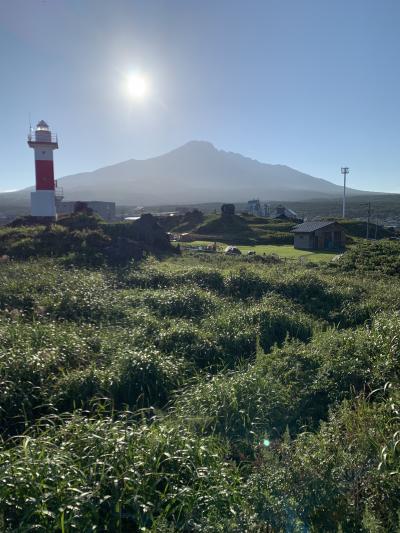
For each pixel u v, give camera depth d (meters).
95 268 19.73
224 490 4.59
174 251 28.81
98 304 12.63
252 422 6.51
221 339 10.39
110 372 7.99
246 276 16.27
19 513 4.14
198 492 4.61
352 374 7.67
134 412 6.93
